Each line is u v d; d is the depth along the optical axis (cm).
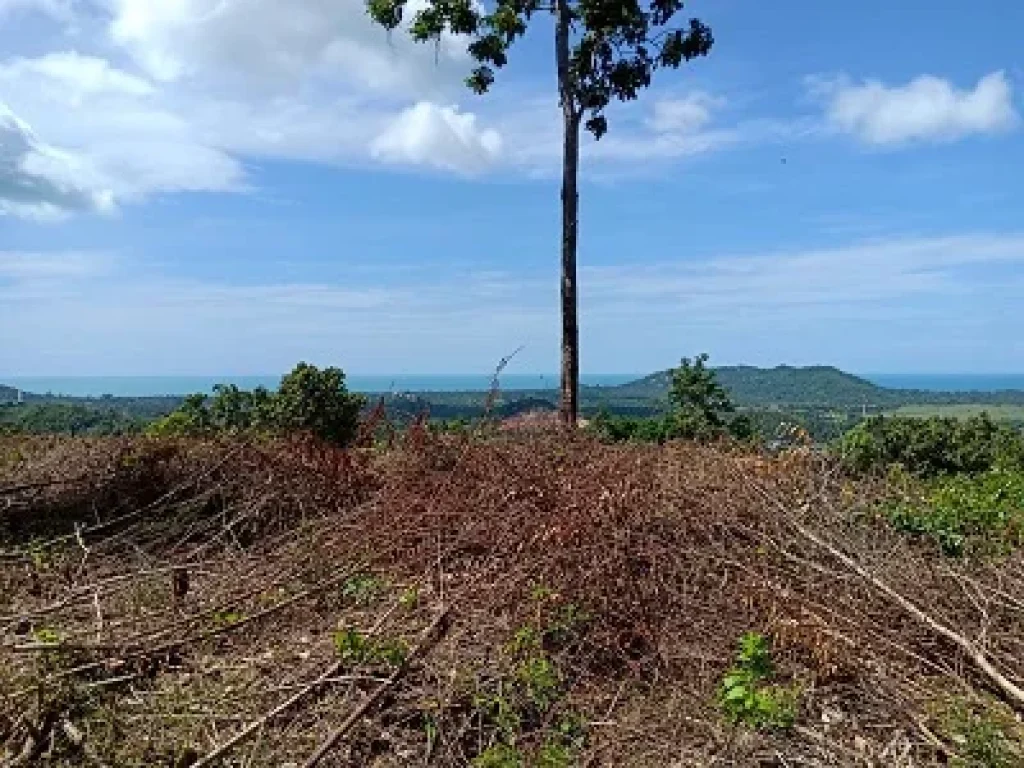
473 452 759
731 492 683
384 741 421
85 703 431
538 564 549
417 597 550
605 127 1429
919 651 507
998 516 748
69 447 945
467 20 1387
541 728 437
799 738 427
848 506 709
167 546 728
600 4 1330
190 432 984
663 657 492
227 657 510
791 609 517
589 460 739
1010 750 402
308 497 786
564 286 1372
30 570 659
